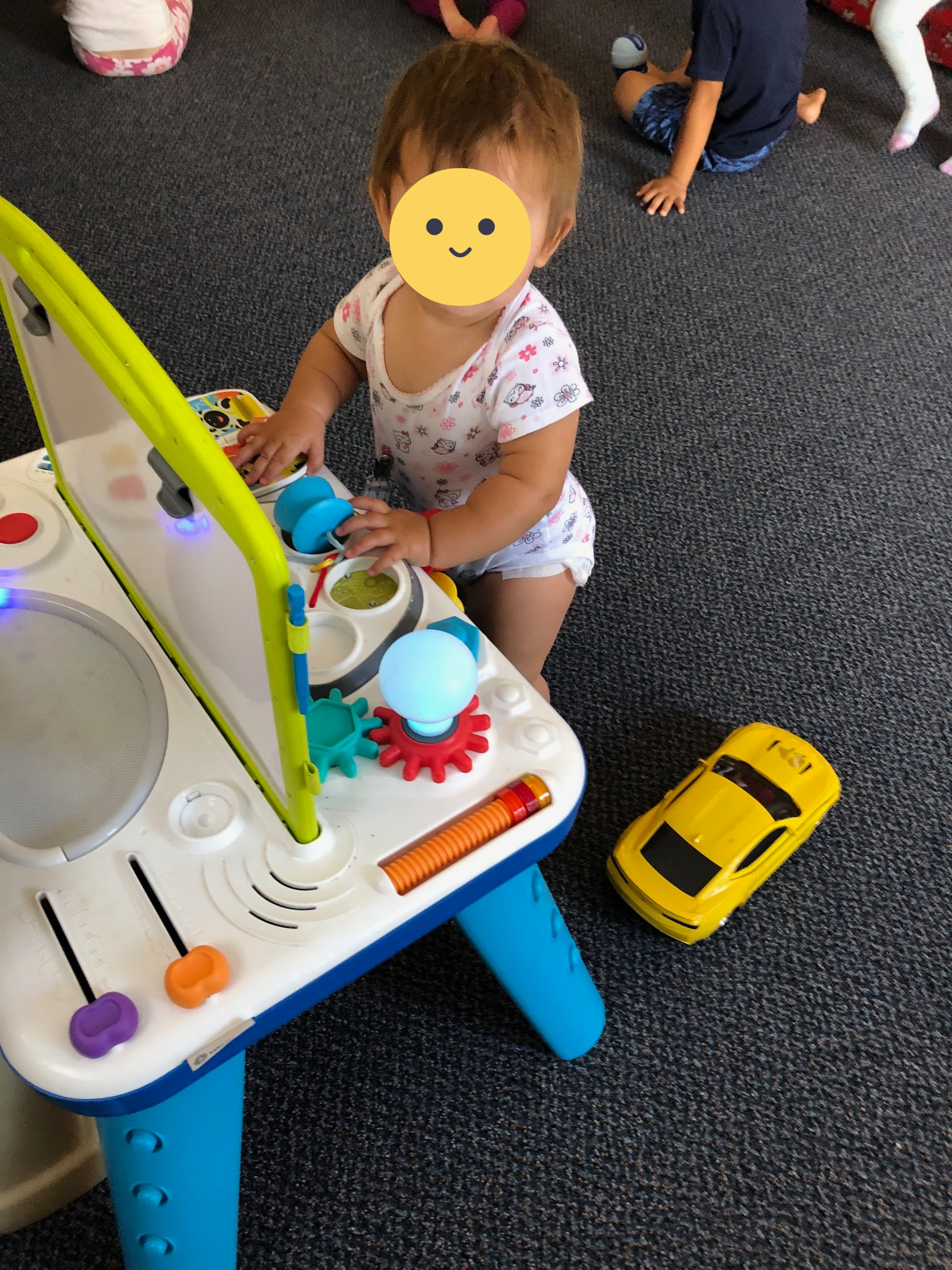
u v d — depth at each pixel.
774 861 0.89
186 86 1.90
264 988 0.49
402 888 0.53
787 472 1.35
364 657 0.62
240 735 0.56
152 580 0.59
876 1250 0.76
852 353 1.52
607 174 1.82
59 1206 0.74
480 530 0.72
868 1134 0.82
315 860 0.54
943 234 1.76
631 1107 0.83
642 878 0.87
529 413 0.74
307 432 0.78
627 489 1.31
